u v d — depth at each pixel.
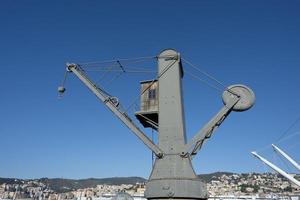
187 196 16.69
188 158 17.47
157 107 19.27
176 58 19.19
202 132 17.86
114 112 18.86
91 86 19.59
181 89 19.20
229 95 18.59
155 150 17.72
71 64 20.06
